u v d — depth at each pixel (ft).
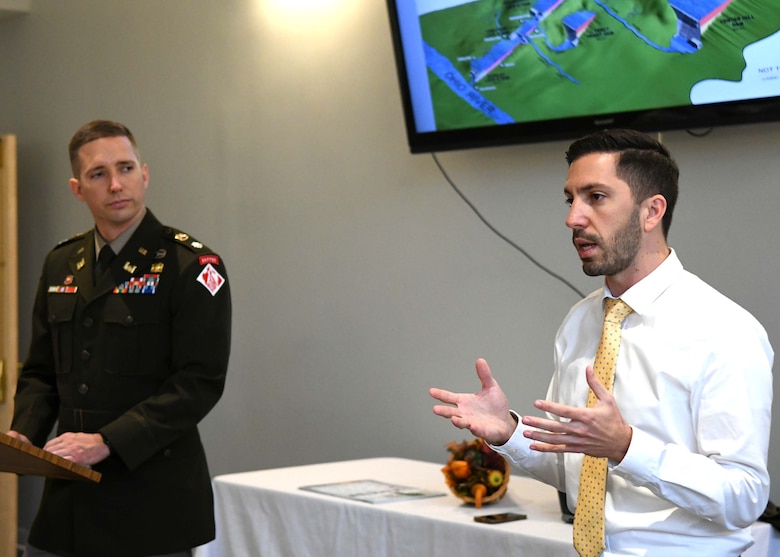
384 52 12.50
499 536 7.82
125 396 8.32
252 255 14.20
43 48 17.67
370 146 12.66
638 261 6.01
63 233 17.31
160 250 8.56
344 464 11.12
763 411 5.63
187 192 15.17
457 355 11.71
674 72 9.43
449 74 11.03
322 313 13.26
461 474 8.76
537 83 10.38
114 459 8.13
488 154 11.39
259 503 9.68
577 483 6.22
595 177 5.89
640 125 9.72
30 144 17.94
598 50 9.89
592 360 6.29
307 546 9.23
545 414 10.87
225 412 14.61
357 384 12.83
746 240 9.48
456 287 11.73
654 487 5.42
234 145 14.46
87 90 16.85
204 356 8.26
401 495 9.20
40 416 8.79
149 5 15.72
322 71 13.23
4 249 16.02
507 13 10.49
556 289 10.78
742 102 9.06
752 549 7.76
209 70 14.79
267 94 13.97
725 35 9.07
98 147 8.55
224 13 14.56
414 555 8.39
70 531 8.23
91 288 8.59
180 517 8.25
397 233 12.35
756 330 5.78
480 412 6.29
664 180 5.96
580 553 5.93
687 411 5.75
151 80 15.72
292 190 13.65
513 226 11.16
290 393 13.67
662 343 5.84
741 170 9.51
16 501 15.89
